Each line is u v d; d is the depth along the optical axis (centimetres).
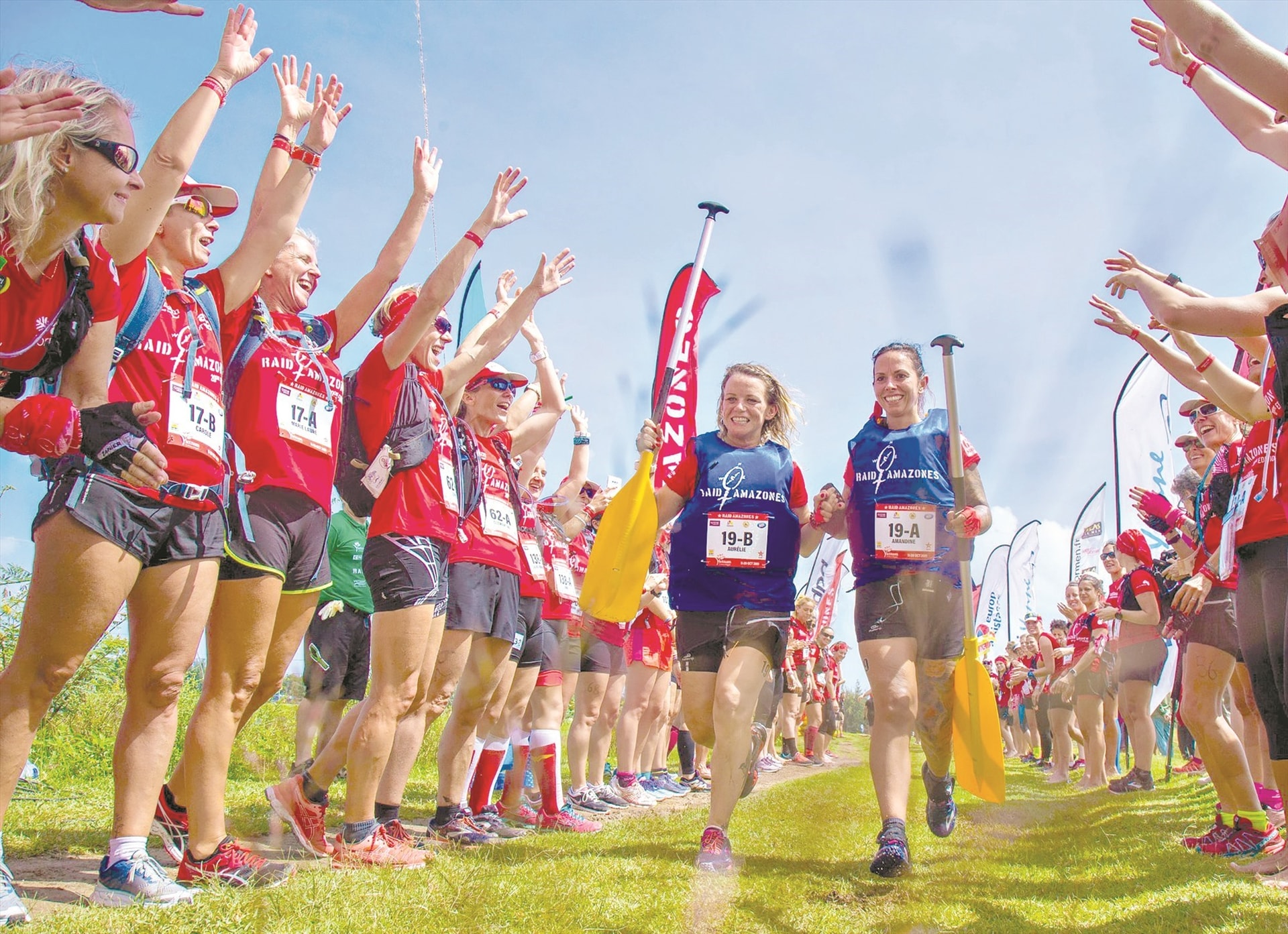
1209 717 407
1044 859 325
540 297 427
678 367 484
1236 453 405
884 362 360
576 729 580
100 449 210
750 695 341
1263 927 258
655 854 356
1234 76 209
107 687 647
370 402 341
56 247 217
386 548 342
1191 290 308
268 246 299
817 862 278
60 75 214
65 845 337
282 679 318
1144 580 576
